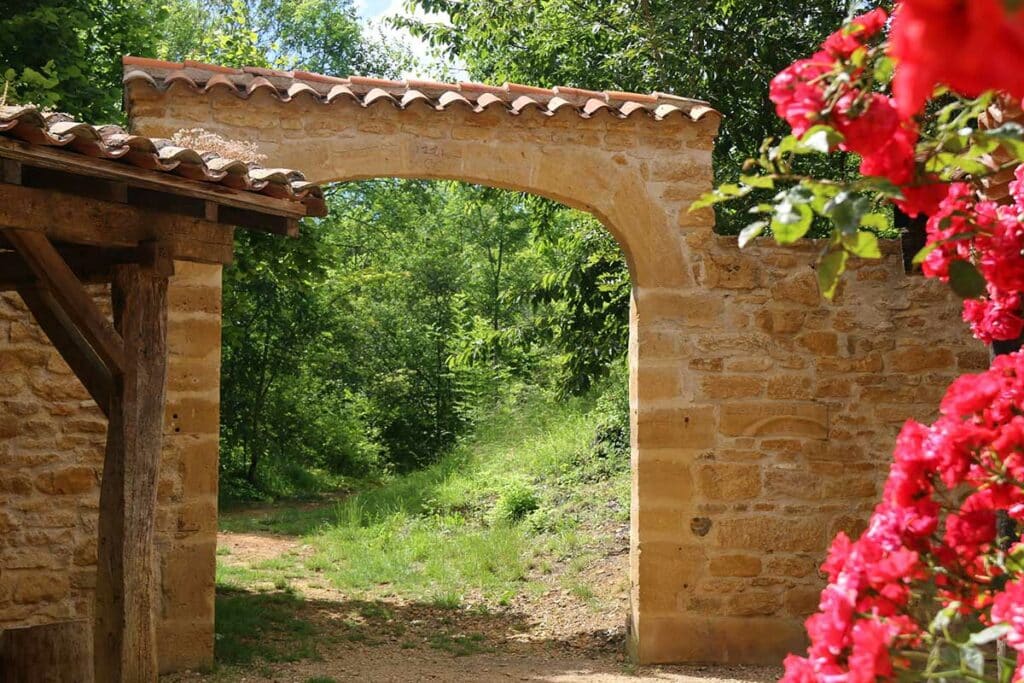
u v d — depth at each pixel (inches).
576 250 518.9
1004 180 158.6
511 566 461.4
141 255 203.5
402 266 1112.2
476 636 363.9
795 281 327.0
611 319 511.8
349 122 306.2
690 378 323.6
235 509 751.1
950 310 329.1
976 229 96.4
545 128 318.7
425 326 1058.7
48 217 187.5
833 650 78.3
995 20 31.7
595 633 368.2
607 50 520.7
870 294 328.8
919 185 80.5
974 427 87.0
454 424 1027.9
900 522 85.5
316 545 534.0
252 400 874.1
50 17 421.7
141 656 205.6
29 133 173.0
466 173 313.4
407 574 457.4
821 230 461.7
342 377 1051.3
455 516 585.0
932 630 79.5
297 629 354.9
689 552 321.1
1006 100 86.0
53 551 285.1
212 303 294.5
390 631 366.9
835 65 77.4
